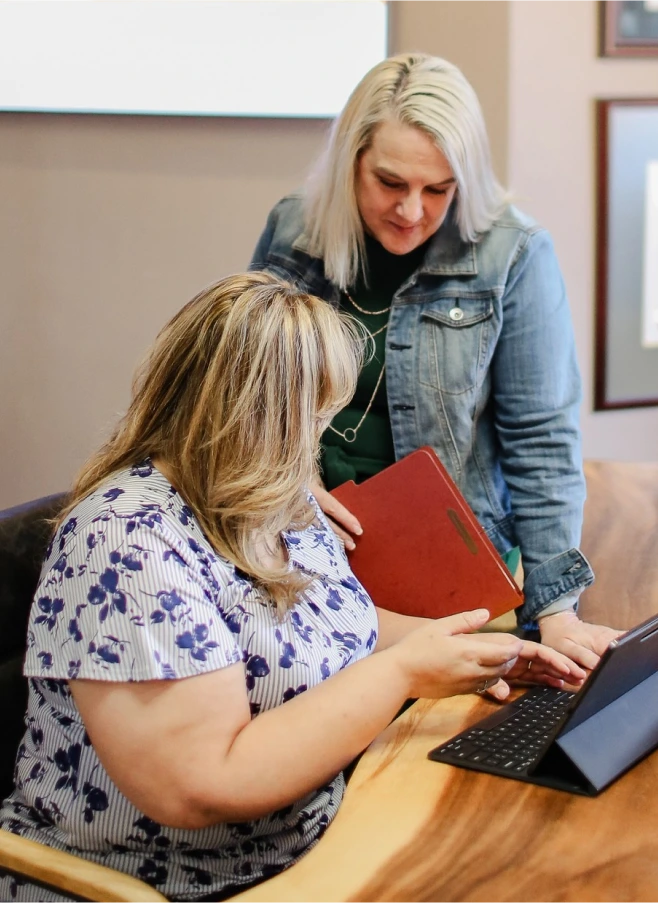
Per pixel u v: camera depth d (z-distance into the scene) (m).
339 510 1.55
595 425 3.25
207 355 1.13
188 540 1.12
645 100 3.02
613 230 3.09
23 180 2.70
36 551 1.42
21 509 1.44
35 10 2.55
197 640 1.06
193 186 2.75
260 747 1.07
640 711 1.23
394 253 1.64
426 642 1.19
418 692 1.18
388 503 1.54
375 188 1.57
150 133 2.71
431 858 1.01
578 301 3.13
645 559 1.88
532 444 1.68
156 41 2.60
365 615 1.36
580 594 1.71
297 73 2.66
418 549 1.53
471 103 1.56
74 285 2.78
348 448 1.79
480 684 1.22
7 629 1.37
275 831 1.22
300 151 2.74
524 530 1.66
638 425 3.31
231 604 1.16
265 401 1.12
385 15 2.66
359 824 1.07
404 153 1.51
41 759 1.20
